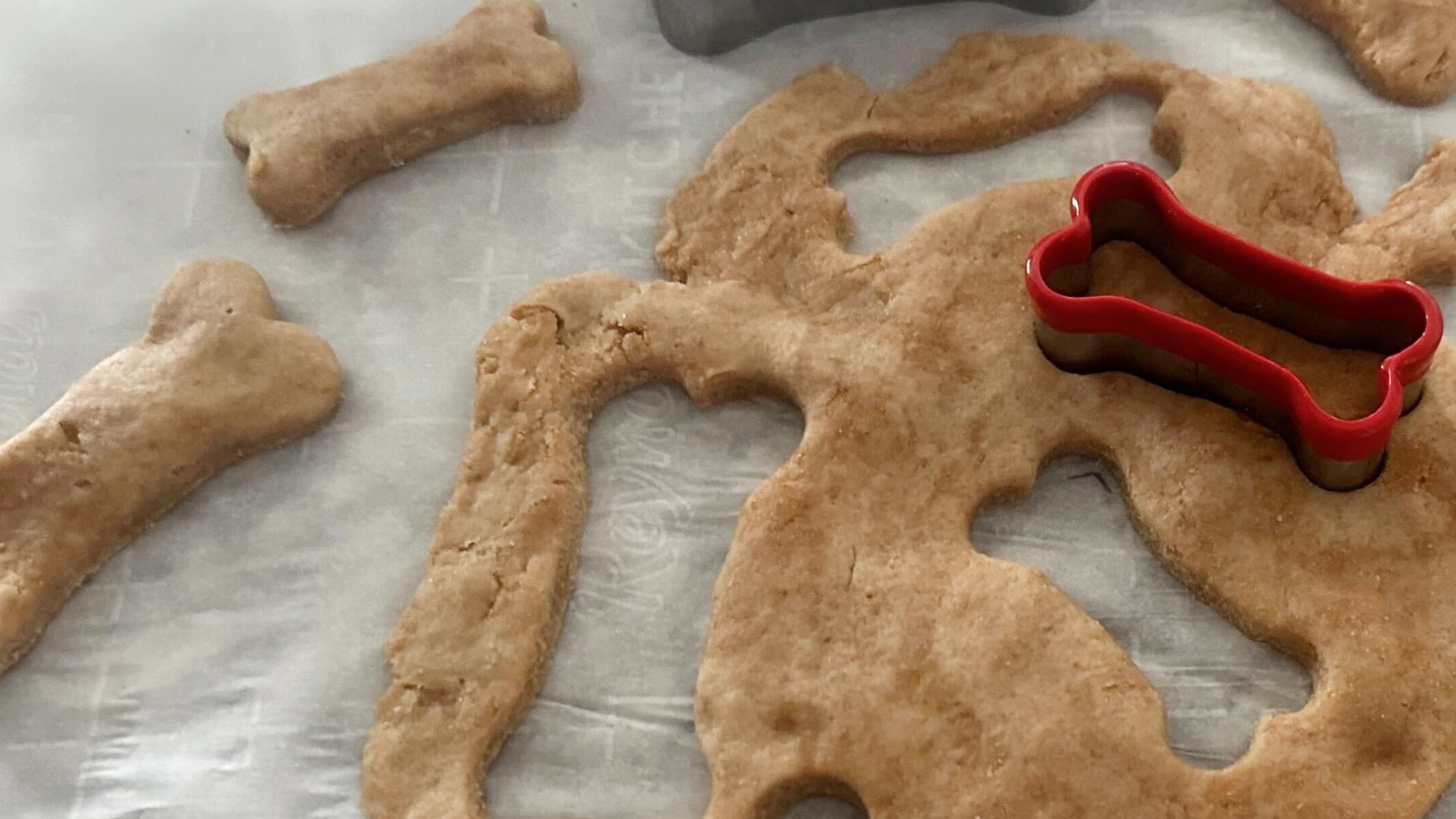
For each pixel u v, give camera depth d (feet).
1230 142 1.73
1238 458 1.60
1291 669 1.57
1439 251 1.67
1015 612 1.56
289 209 1.78
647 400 1.71
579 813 1.57
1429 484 1.58
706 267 1.73
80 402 1.69
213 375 1.70
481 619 1.61
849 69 1.82
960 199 1.76
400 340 1.74
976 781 1.52
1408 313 1.57
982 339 1.66
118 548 1.69
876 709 1.55
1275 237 1.69
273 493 1.69
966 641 1.56
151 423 1.68
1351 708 1.52
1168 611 1.59
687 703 1.59
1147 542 1.61
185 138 1.85
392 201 1.81
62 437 1.68
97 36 1.90
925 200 1.76
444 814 1.55
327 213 1.80
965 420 1.64
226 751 1.60
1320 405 1.60
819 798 1.56
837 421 1.64
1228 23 1.82
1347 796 1.50
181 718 1.62
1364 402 1.60
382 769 1.57
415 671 1.60
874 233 1.75
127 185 1.83
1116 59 1.78
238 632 1.64
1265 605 1.56
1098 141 1.77
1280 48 1.80
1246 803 1.50
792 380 1.67
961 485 1.62
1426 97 1.75
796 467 1.63
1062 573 1.61
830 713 1.55
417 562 1.65
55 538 1.66
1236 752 1.54
